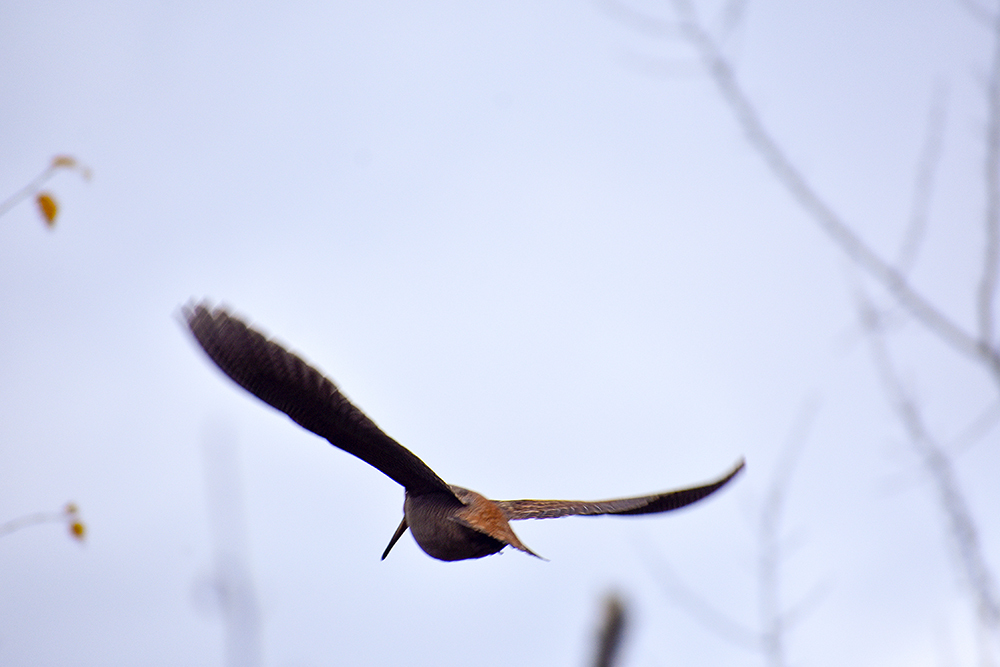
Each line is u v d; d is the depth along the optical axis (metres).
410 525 8.93
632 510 9.59
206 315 7.81
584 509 9.48
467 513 8.66
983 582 14.60
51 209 15.80
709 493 9.91
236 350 7.78
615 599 12.31
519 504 9.49
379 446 8.53
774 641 15.94
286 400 7.93
